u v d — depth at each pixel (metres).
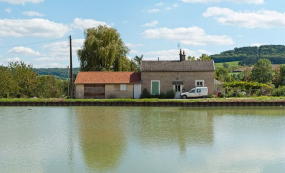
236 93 46.47
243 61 181.38
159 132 23.25
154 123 27.36
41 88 52.84
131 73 48.50
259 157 16.88
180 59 48.84
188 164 15.78
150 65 47.38
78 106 41.69
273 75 98.06
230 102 40.28
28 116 32.38
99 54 52.66
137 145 19.38
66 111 36.44
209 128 24.83
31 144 19.81
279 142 20.06
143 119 29.73
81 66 54.94
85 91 46.34
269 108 38.78
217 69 105.81
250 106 40.41
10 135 22.55
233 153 17.62
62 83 77.94
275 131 23.50
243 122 27.78
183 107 39.81
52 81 66.38
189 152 17.83
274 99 41.12
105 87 46.38
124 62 55.44
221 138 21.20
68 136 22.06
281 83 93.94
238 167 15.34
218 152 17.84
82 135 22.36
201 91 45.50
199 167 15.35
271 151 17.98
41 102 42.41
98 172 14.77
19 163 16.03
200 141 20.36
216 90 48.12
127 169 15.11
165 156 17.11
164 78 46.72
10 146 19.33
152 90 46.69
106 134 22.64
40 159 16.69
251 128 24.77
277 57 168.75
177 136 21.86
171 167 15.36
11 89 48.53
